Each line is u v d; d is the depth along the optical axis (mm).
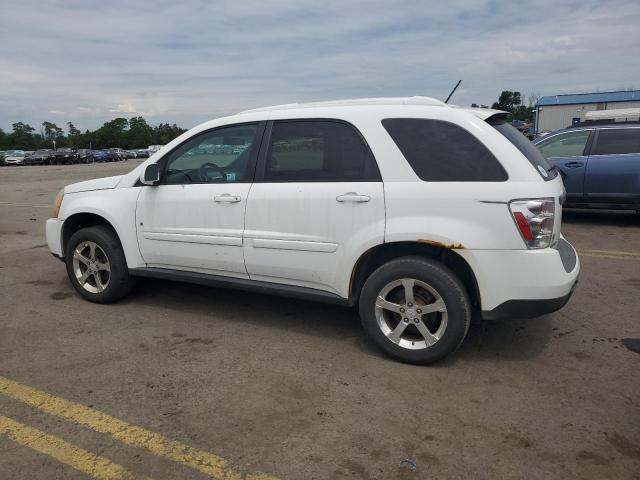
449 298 3504
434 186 3502
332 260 3816
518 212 3326
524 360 3793
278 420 3039
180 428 2963
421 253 3709
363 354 3924
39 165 49938
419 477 2549
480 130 3506
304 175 3941
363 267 3824
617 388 3377
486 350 3969
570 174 9047
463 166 3490
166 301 5152
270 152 4094
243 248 4164
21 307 4996
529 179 3375
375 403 3217
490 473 2572
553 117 52156
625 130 8820
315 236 3848
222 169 4328
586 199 9023
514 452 2730
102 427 2975
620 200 8758
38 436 2895
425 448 2770
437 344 3602
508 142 3500
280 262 4027
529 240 3348
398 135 3672
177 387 3426
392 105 3795
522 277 3367
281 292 4121
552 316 4656
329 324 4535
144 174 4477
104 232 4906
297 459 2689
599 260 6621
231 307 4973
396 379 3525
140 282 5723
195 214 4363
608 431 2902
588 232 8484
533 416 3061
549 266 3355
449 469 2604
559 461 2656
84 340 4191
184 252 4480
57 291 5512
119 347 4059
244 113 4340
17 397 3301
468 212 3420
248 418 3061
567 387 3396
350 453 2732
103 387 3428
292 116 4055
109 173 30688
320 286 3977
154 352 3969
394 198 3572
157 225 4582
